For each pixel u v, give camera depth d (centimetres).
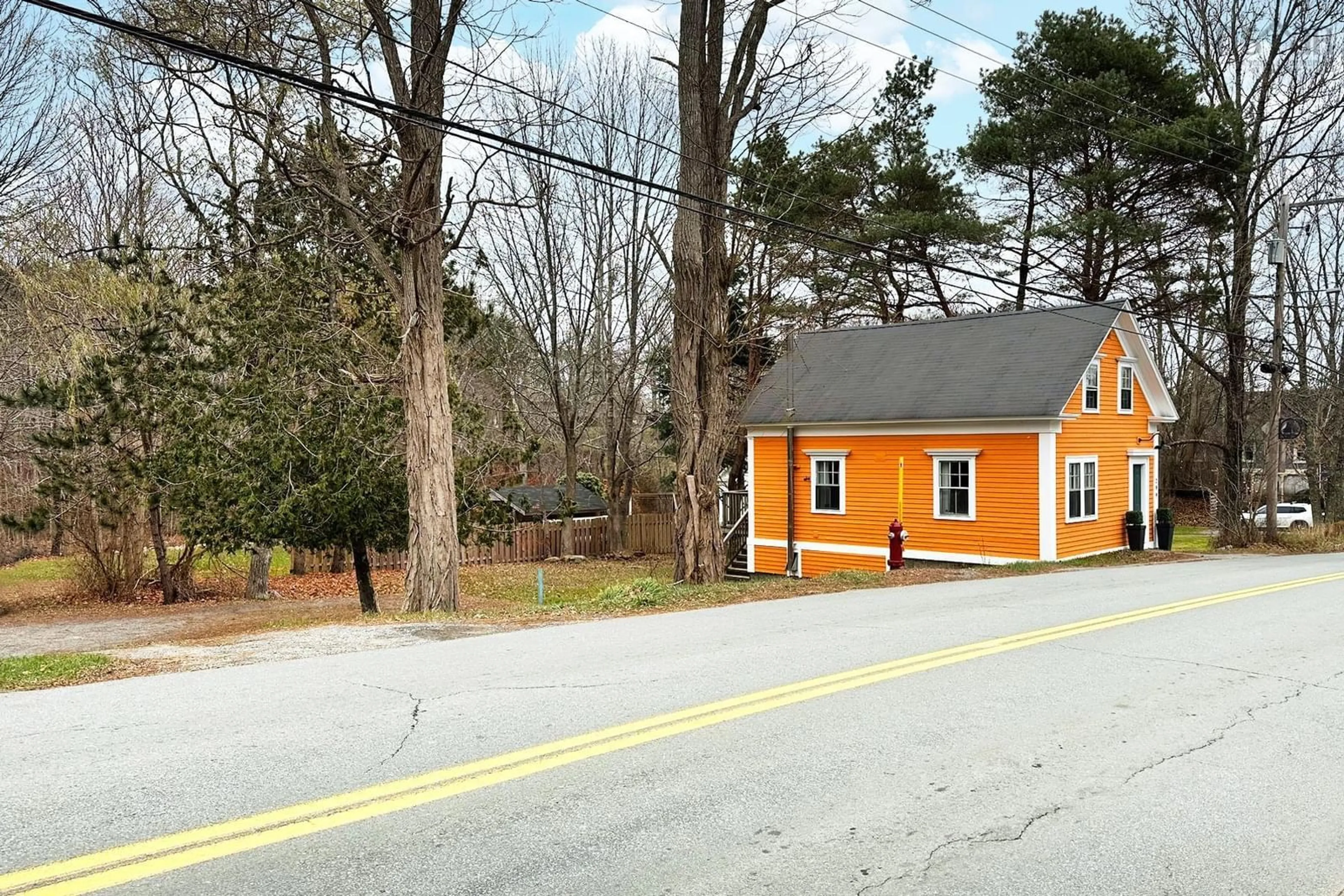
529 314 2973
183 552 2184
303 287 1653
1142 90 2822
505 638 889
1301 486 5078
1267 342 2803
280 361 1594
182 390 1741
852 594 1316
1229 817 443
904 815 435
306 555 2653
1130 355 2461
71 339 2039
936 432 2247
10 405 1941
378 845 388
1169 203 2898
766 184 1775
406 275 1421
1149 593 1294
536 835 402
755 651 809
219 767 481
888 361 2514
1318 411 3341
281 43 1362
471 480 1842
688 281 1628
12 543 2780
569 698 631
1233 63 2728
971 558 2192
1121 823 433
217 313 1716
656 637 890
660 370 3234
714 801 446
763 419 2522
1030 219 3209
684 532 1642
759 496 2602
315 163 1362
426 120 1071
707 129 1608
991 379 2231
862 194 3244
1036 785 479
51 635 1641
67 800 433
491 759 498
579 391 3036
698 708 606
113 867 362
